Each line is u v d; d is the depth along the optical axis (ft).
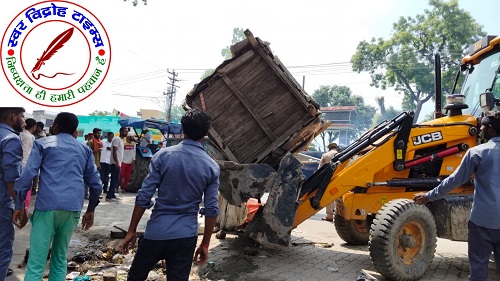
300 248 19.12
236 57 16.08
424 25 83.05
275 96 15.89
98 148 33.71
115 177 31.01
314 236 22.39
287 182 15.17
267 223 14.90
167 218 8.57
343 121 115.24
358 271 15.67
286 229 14.87
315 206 16.14
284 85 15.88
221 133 15.81
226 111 15.90
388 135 17.13
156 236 8.47
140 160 37.40
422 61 84.84
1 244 11.46
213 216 8.91
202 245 9.10
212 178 9.01
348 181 16.34
